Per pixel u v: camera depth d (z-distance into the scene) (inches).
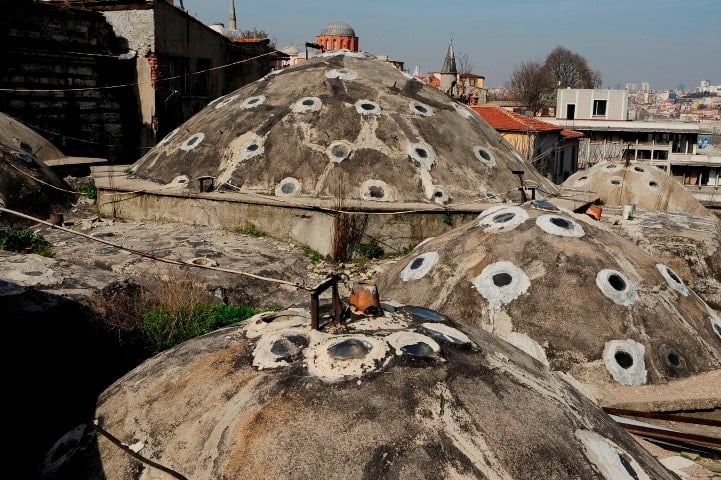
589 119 1846.7
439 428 176.6
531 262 337.7
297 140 570.3
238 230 555.2
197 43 961.5
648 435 270.5
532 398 200.5
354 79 633.6
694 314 339.9
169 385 211.8
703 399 283.7
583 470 179.8
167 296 377.4
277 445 173.0
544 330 315.3
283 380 192.9
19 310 315.3
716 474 247.1
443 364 199.6
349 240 521.3
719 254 479.2
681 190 712.4
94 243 500.4
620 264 339.3
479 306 331.6
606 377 300.8
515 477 169.8
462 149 606.2
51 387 304.5
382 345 202.7
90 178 711.7
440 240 396.5
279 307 418.9
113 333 348.2
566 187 736.3
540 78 2581.2
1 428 259.1
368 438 171.9
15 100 754.2
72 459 206.1
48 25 784.9
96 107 840.3
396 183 549.6
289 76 656.4
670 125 1676.9
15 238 471.8
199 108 975.0
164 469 180.4
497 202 564.4
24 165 615.8
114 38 863.1
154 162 641.6
